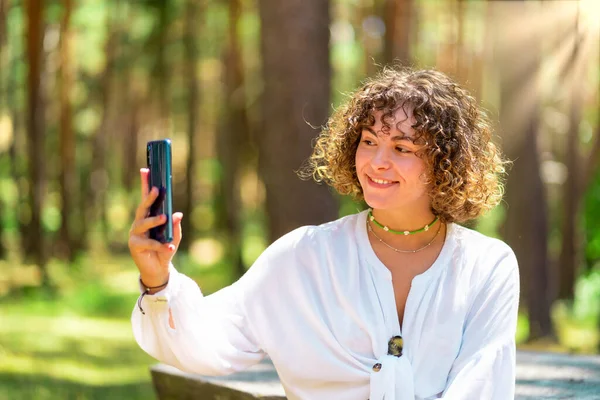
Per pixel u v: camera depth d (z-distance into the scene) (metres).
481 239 2.60
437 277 2.52
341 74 23.06
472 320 2.51
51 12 22.50
